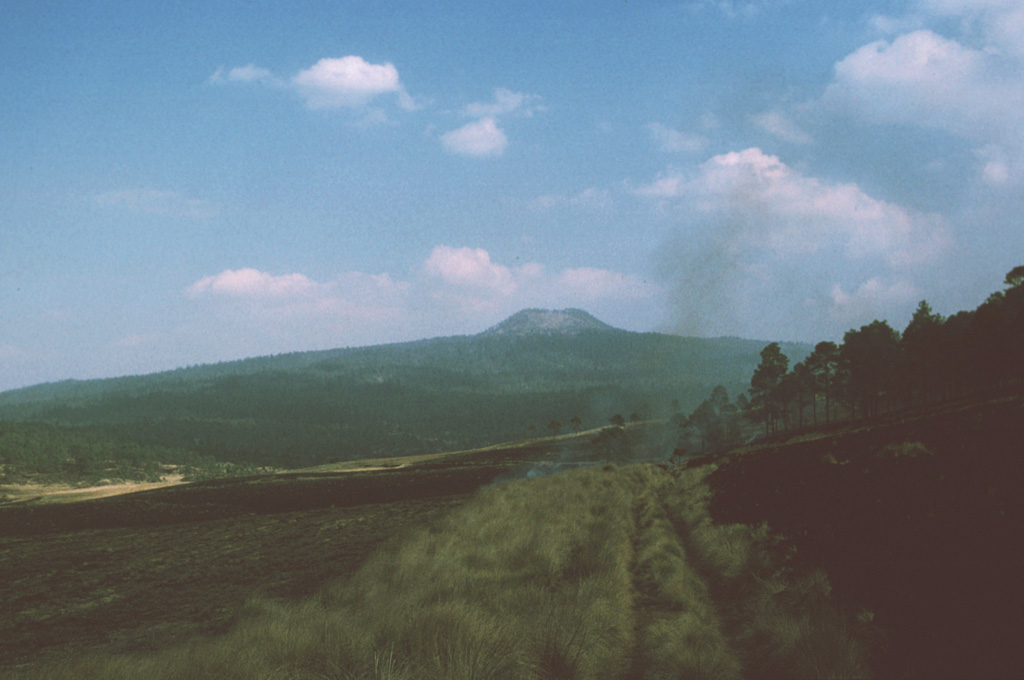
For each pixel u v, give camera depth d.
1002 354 56.53
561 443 196.62
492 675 6.16
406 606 8.23
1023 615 6.14
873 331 89.81
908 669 5.92
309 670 6.52
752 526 14.26
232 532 43.62
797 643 6.62
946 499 10.95
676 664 6.66
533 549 12.48
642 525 19.16
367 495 75.44
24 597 24.59
